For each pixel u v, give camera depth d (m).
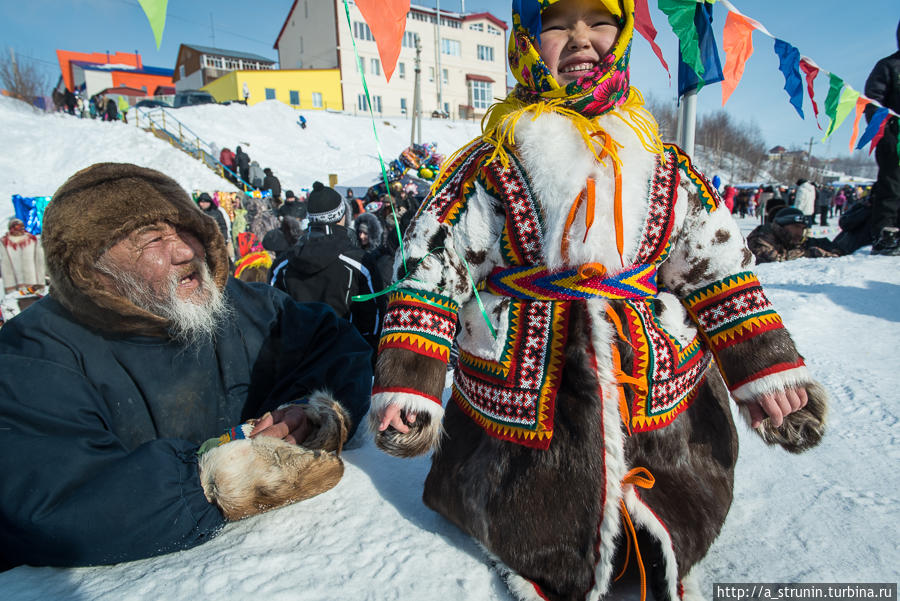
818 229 15.62
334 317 2.04
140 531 1.25
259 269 4.91
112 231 1.32
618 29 1.31
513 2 1.34
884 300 3.74
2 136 17.36
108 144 18.19
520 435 1.22
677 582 1.14
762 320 1.26
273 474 1.40
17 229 7.47
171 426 1.58
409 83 38.84
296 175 22.23
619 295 1.24
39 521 1.19
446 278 1.27
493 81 42.06
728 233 1.29
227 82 36.28
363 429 2.05
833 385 2.43
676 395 1.26
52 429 1.29
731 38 1.84
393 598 1.20
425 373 1.23
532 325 1.23
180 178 17.44
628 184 1.20
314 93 36.81
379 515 1.51
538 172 1.19
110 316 1.42
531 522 1.20
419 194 8.62
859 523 1.42
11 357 1.35
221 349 1.68
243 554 1.33
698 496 1.25
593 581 1.14
